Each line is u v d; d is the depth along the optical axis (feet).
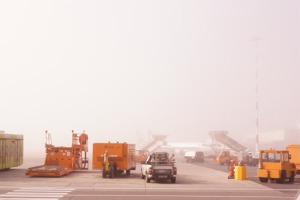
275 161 95.40
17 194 68.28
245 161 209.77
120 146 106.83
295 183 95.40
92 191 73.82
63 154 123.34
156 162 94.12
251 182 97.19
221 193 72.54
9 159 128.88
